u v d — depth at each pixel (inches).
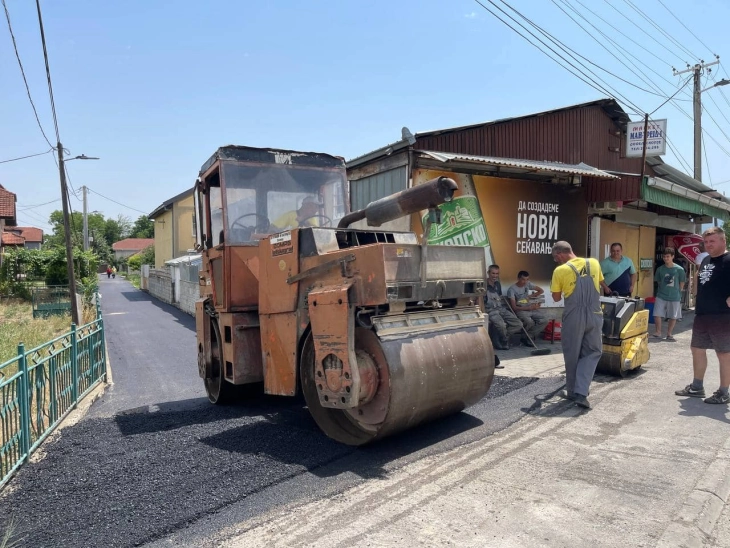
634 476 155.7
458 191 384.5
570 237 426.3
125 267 2785.4
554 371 296.2
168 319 682.2
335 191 259.6
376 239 207.0
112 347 472.7
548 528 127.9
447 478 157.2
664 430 194.7
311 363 194.4
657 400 234.1
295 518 135.8
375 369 172.4
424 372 175.5
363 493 148.9
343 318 166.2
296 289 192.2
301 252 190.9
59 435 213.8
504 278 401.7
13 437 176.4
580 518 132.3
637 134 471.5
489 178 394.6
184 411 244.4
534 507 138.3
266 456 177.3
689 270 650.2
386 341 171.0
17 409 181.8
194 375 346.3
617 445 180.7
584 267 227.0
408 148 364.2
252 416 229.3
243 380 221.5
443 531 127.4
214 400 260.5
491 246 395.9
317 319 174.4
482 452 177.0
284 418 223.8
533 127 451.8
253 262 227.9
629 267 370.3
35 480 167.3
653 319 504.1
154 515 139.0
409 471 163.2
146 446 192.1
